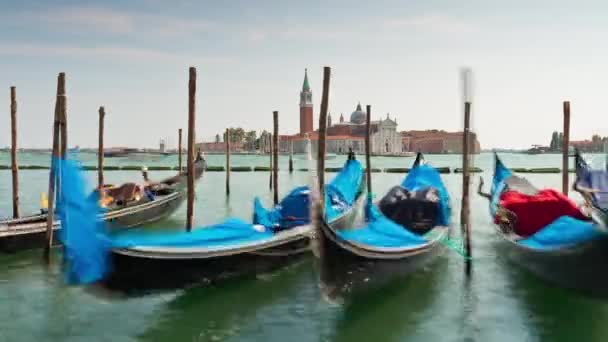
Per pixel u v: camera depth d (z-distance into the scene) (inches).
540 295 426.3
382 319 374.9
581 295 401.1
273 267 456.1
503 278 471.8
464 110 520.1
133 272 367.9
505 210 519.5
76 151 430.6
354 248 357.1
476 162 4010.8
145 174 872.3
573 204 514.0
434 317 378.6
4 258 526.6
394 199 552.1
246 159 4707.2
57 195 529.3
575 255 389.7
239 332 352.5
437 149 7007.9
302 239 480.1
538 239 435.5
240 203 1066.7
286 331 353.1
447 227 529.0
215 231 426.3
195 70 601.3
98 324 366.6
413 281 442.6
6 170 2393.0
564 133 759.1
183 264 383.6
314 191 356.2
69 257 396.2
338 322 365.7
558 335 347.3
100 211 610.2
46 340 340.5
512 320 372.2
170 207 777.6
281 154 5374.0
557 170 2236.7
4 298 415.8
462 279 468.8
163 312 387.5
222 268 406.0
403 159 5196.9
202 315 382.3
